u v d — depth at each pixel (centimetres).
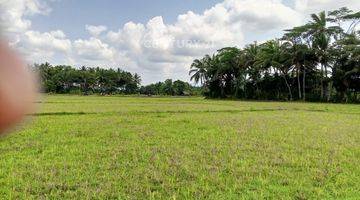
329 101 5872
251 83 7188
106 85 11238
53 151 1123
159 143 1303
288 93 6631
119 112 2711
